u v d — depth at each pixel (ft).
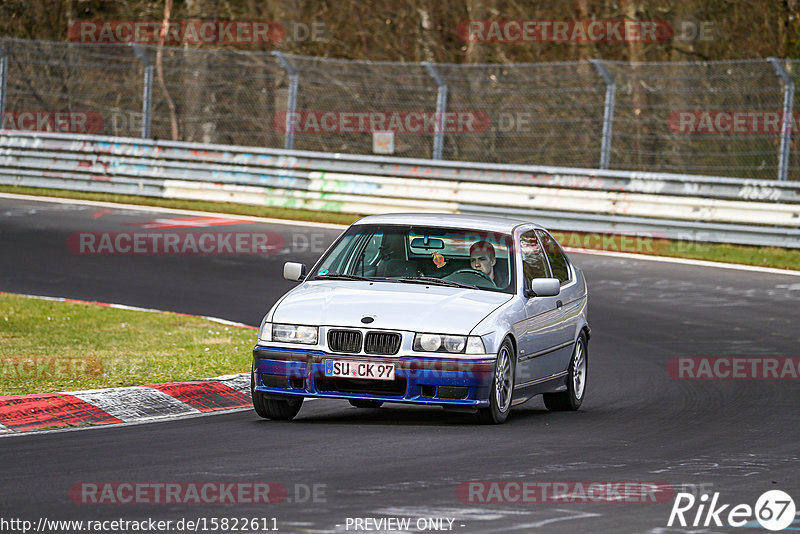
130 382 127.44
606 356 161.58
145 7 437.58
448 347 107.34
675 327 183.01
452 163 295.28
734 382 143.54
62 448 95.35
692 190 273.75
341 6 429.79
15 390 120.88
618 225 270.67
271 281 217.77
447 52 429.79
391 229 124.26
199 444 97.96
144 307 191.42
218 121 422.82
